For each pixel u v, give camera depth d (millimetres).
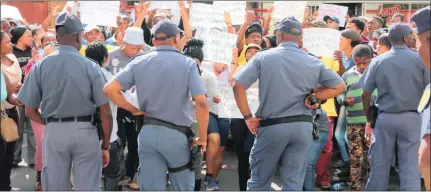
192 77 3748
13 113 5066
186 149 3805
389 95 4484
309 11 7105
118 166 4633
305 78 3941
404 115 4426
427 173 3012
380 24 7473
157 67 3723
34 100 3910
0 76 4281
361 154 5520
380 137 4574
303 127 3949
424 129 3012
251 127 4102
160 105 3709
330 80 4004
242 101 4047
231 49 5332
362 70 5371
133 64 3766
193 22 6094
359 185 5547
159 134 3699
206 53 5352
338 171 6184
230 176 6273
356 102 5418
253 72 3988
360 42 5953
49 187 3871
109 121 4008
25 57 6133
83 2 6262
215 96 5145
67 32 3838
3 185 4988
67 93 3777
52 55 3840
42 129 5316
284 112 3941
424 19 2900
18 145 6387
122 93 3836
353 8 8258
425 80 4359
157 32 3820
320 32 5480
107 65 5133
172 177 3859
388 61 4457
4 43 4398
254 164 4164
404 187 4500
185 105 3783
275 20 6648
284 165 4074
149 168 3783
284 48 4020
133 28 5336
